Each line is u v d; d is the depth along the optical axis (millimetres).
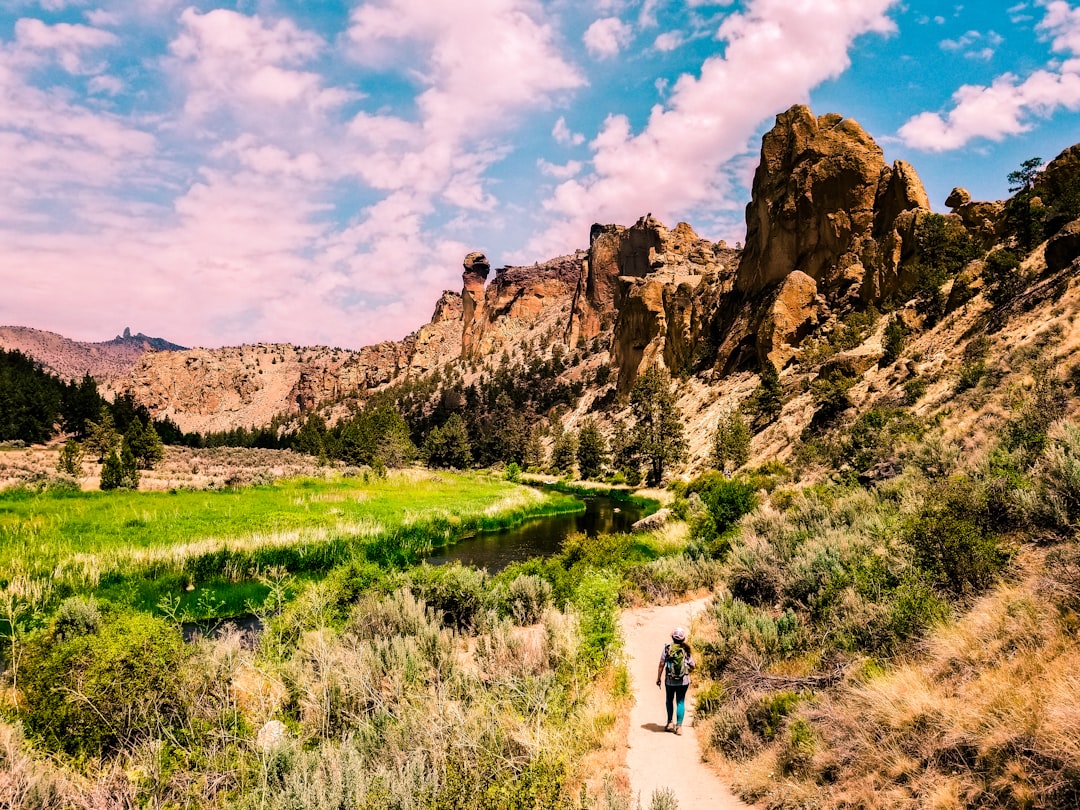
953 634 6688
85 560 20609
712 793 6547
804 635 9961
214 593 19938
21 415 82312
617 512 49156
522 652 11125
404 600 13672
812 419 50875
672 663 8664
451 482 65812
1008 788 4332
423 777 5684
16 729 6547
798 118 93250
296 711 8477
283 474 59094
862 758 5578
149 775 6105
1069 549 7297
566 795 5730
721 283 112938
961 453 17312
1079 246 36719
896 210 79188
